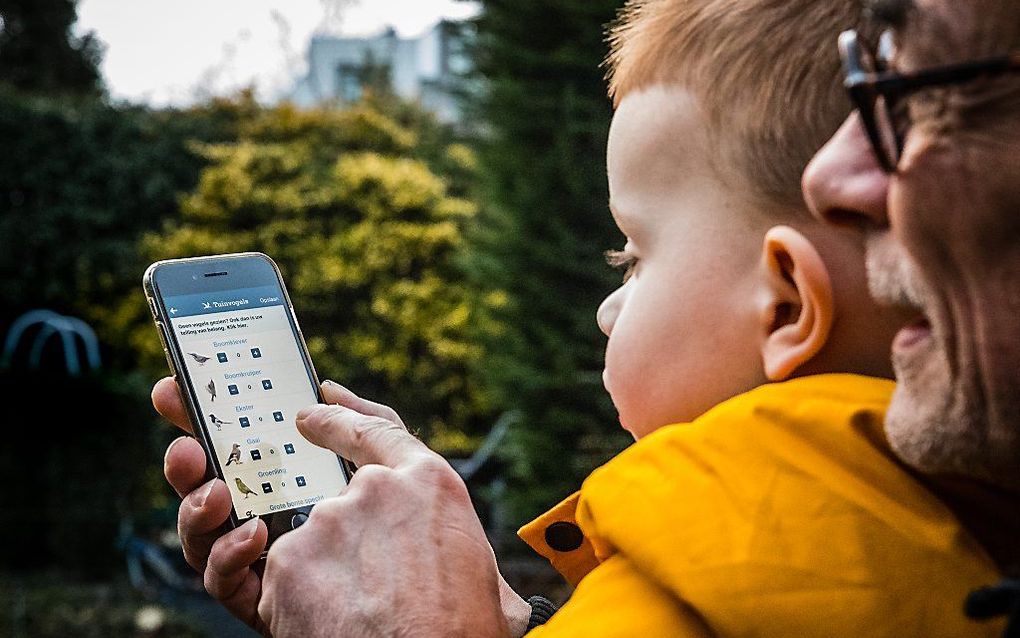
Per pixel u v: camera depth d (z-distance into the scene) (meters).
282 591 0.93
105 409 10.26
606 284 7.39
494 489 8.89
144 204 15.05
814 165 0.72
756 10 0.91
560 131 7.39
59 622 8.05
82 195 14.70
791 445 0.78
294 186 14.19
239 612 1.15
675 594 0.79
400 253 13.34
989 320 0.62
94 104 15.26
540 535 1.01
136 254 14.43
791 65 0.88
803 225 0.87
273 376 1.31
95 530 10.02
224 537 1.12
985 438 0.65
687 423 0.90
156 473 11.25
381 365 13.16
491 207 7.99
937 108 0.62
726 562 0.76
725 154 0.90
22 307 14.55
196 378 1.28
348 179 13.94
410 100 17.81
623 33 1.06
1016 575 0.69
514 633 1.16
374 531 0.93
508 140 7.70
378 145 16.16
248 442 1.26
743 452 0.78
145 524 10.45
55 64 21.33
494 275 8.09
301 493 1.26
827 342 0.87
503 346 8.08
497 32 7.68
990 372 0.63
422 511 0.93
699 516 0.77
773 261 0.86
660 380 0.93
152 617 8.11
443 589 0.89
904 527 0.75
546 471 7.70
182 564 9.76
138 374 11.81
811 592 0.75
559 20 7.50
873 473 0.76
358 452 1.04
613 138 0.98
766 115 0.88
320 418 1.07
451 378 12.91
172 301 1.31
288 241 13.85
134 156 15.03
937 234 0.63
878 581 0.74
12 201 14.54
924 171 0.62
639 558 0.79
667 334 0.92
